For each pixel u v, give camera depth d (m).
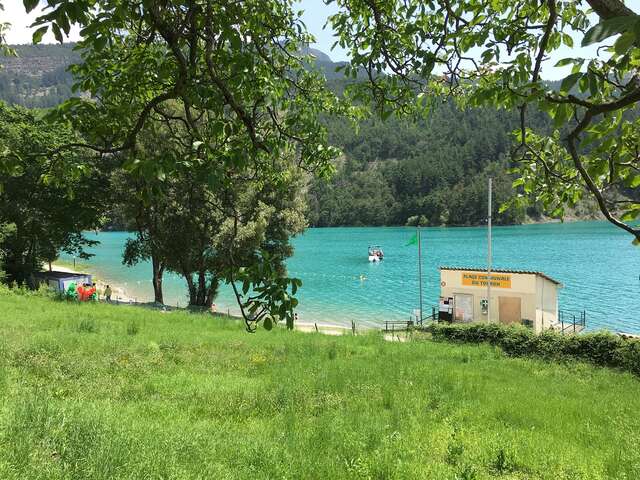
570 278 64.69
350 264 88.31
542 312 33.38
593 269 71.50
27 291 27.80
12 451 4.64
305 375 12.08
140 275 79.38
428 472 6.28
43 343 11.55
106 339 13.76
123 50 4.54
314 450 6.75
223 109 3.72
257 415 8.59
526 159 4.62
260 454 6.14
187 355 13.45
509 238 130.25
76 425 5.76
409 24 4.59
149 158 2.88
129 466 4.91
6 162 3.82
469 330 25.56
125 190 31.56
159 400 8.52
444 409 9.95
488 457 7.22
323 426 7.84
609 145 2.84
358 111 6.90
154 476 4.82
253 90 4.45
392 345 20.91
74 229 39.84
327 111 7.00
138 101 4.77
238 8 3.85
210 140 3.85
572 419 10.23
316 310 50.19
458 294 35.12
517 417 9.87
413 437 7.86
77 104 3.78
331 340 20.20
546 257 86.25
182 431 6.44
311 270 80.69
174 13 3.73
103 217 41.38
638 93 1.98
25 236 39.88
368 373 13.02
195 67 3.63
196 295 38.31
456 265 79.56
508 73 3.06
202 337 16.92
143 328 17.77
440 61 3.88
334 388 11.04
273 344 17.23
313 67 7.02
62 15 2.22
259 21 4.73
